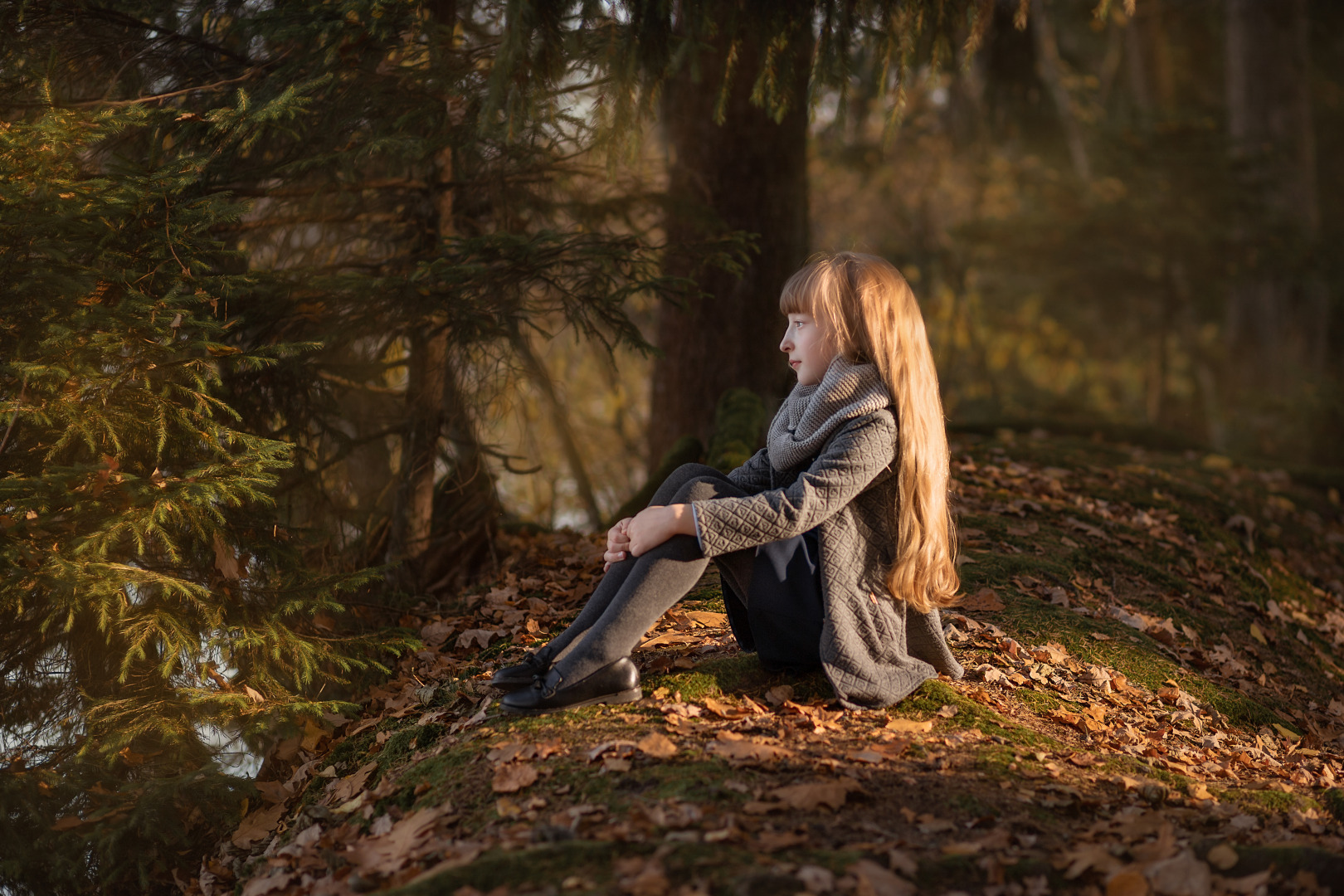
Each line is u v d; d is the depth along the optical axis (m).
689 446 5.63
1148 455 7.79
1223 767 2.65
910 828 2.01
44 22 3.51
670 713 2.47
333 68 3.64
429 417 4.46
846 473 2.34
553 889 1.73
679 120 6.50
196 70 3.94
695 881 1.72
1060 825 2.09
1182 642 3.87
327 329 3.99
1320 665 4.37
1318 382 11.41
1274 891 1.82
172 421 2.84
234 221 3.35
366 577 3.16
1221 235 11.19
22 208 2.61
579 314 4.11
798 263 6.62
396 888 1.84
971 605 3.61
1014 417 8.78
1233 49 12.64
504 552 4.88
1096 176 12.20
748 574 2.49
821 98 4.23
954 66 9.55
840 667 2.43
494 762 2.35
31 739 2.95
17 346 2.74
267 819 2.79
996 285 15.21
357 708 2.91
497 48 4.02
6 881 2.64
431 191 4.40
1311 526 6.77
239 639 2.83
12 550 2.48
